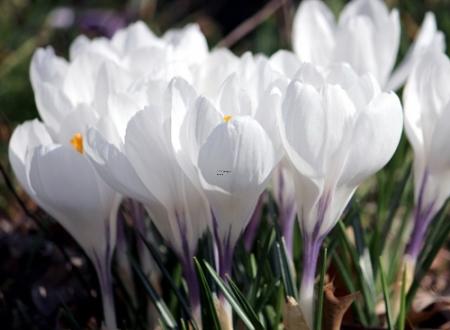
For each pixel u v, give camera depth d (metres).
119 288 0.60
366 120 0.51
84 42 0.63
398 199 0.61
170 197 0.53
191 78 0.56
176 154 0.52
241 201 0.52
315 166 0.52
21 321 0.65
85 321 0.64
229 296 0.54
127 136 0.52
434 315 0.62
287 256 0.56
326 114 0.51
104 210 0.55
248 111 0.53
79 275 0.60
